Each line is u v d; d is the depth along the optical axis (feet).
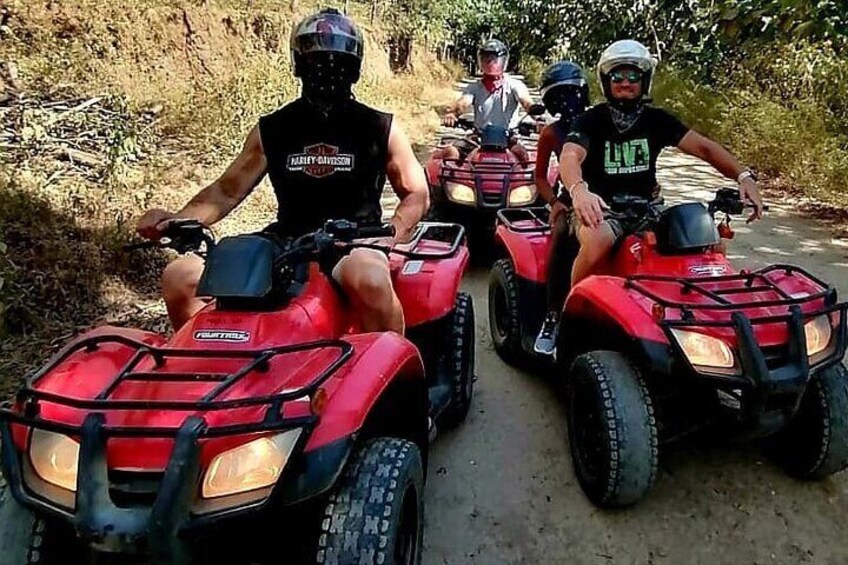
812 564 9.69
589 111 12.93
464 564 9.68
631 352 10.60
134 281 18.01
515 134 25.45
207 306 9.01
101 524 6.27
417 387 8.90
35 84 30.32
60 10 35.78
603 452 10.16
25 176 20.30
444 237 14.03
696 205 11.25
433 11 104.78
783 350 9.66
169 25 40.88
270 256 8.46
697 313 9.92
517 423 13.32
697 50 43.04
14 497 6.73
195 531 6.31
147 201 21.48
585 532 10.32
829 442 10.53
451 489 11.32
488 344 16.88
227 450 6.70
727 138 36.81
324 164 10.47
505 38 93.30
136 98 31.60
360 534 7.07
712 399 10.19
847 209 27.32
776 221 25.90
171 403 6.59
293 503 6.70
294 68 10.46
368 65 71.10
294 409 7.03
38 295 16.16
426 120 50.06
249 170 10.72
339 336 9.17
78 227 18.84
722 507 10.79
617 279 10.86
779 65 35.29
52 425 6.59
